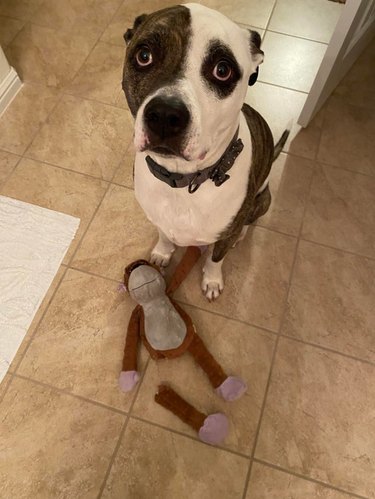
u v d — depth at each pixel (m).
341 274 1.73
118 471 1.37
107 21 2.39
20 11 2.41
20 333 1.56
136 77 0.93
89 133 2.01
